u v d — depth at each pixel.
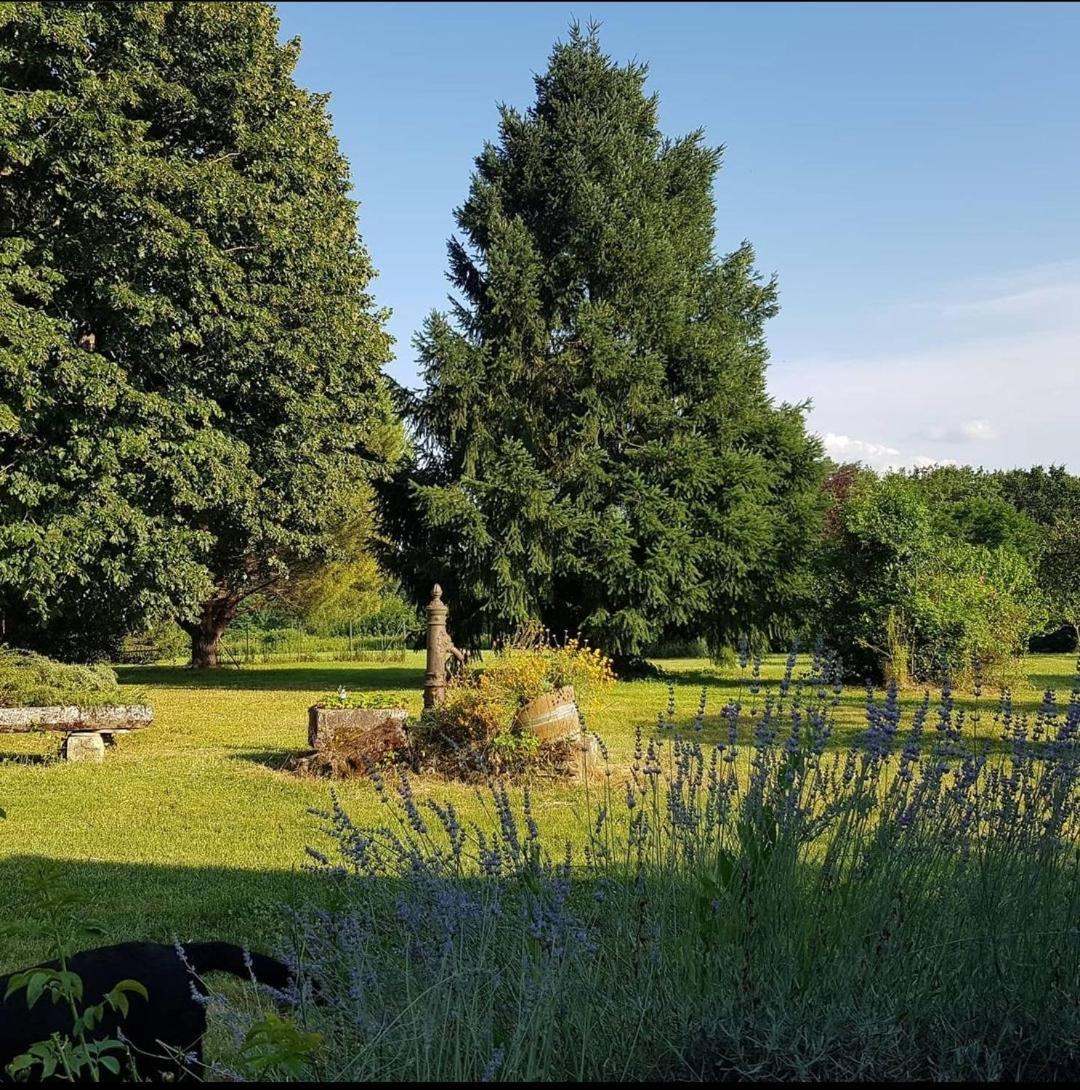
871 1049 2.70
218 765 11.52
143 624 23.00
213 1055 3.33
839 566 22.23
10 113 15.72
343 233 22.20
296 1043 2.39
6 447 17.64
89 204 16.69
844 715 12.98
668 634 26.92
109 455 17.11
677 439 24.81
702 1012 2.87
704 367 25.66
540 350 24.83
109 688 12.52
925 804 3.37
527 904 3.35
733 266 27.80
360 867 3.90
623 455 25.38
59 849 7.67
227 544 24.86
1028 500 55.16
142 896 6.29
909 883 3.21
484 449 24.36
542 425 24.91
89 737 11.91
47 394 16.78
